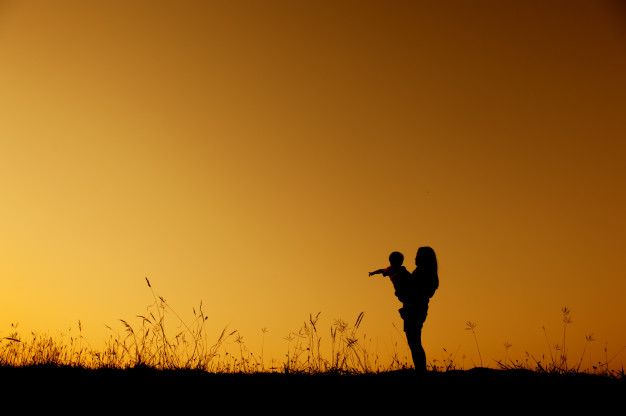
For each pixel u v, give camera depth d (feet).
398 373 22.66
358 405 18.25
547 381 20.85
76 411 17.26
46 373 21.89
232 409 17.78
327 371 23.47
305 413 17.43
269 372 23.49
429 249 24.06
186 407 17.93
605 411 17.37
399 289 23.24
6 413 16.90
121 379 21.25
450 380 21.27
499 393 19.43
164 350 24.62
